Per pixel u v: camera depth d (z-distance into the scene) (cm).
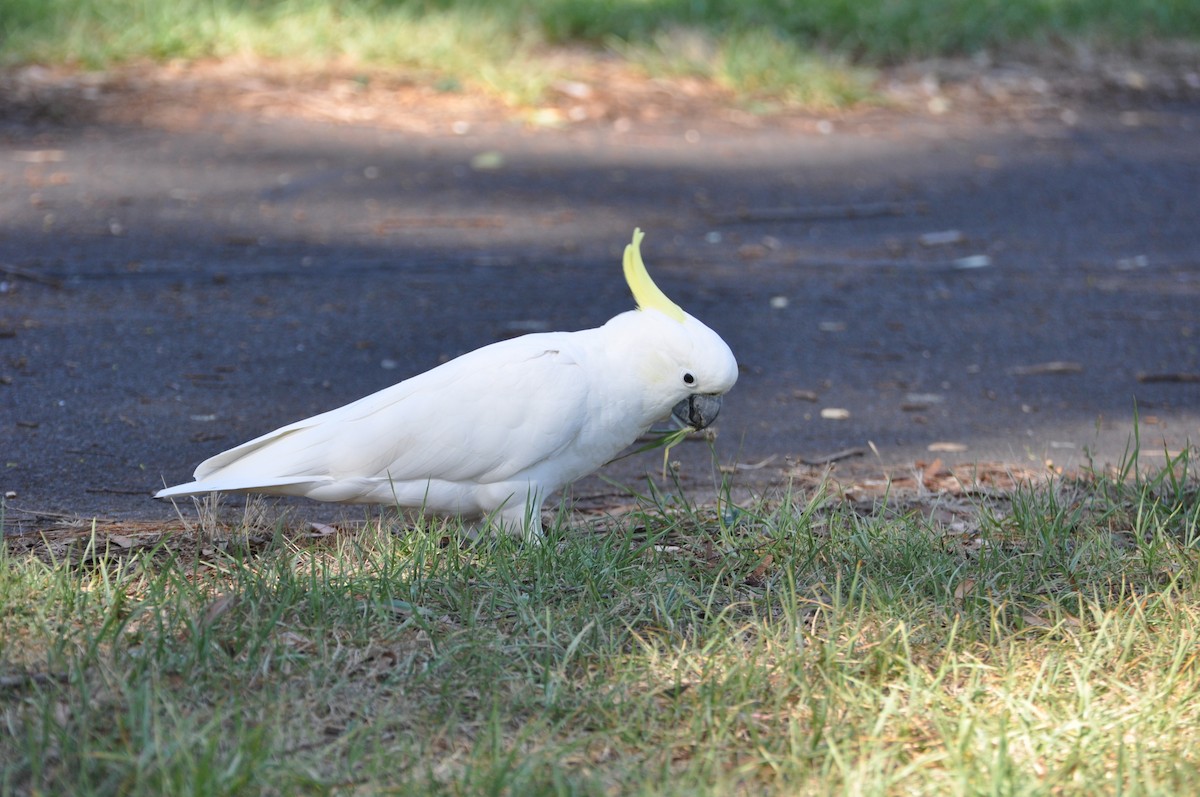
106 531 767
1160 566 729
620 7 2345
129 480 873
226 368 1098
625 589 682
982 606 679
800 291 1385
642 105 2033
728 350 732
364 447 704
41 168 1595
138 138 1727
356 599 657
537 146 1834
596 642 632
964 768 532
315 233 1466
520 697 581
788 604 664
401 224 1516
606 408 734
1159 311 1353
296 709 563
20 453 903
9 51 1931
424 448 709
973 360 1212
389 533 741
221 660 589
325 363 1125
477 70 2052
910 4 2403
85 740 514
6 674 575
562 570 694
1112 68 2308
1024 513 789
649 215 1602
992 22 2389
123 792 495
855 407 1090
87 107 1819
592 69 2162
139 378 1064
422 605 657
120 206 1493
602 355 740
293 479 699
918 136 1981
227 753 520
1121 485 847
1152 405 1102
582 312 1277
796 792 523
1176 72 2317
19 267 1293
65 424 961
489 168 1734
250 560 701
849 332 1277
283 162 1688
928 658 632
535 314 1267
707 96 2095
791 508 800
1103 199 1736
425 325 1227
